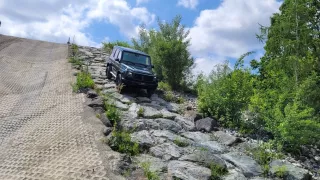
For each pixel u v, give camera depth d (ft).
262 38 45.32
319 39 44.50
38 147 22.95
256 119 34.01
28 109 32.50
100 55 74.28
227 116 34.94
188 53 53.62
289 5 44.55
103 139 24.29
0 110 31.65
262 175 23.34
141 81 40.47
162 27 59.16
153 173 19.92
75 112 31.04
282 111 32.22
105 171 19.27
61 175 18.57
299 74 39.63
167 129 30.14
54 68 54.90
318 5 45.65
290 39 43.37
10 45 76.95
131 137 26.02
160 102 40.32
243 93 35.45
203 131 32.14
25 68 54.34
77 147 22.76
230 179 21.63
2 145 23.39
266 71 45.78
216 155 25.53
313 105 35.96
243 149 28.07
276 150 29.17
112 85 44.09
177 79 51.49
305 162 28.45
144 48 66.08
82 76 43.11
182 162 22.84
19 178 18.31
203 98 37.70
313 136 30.81
